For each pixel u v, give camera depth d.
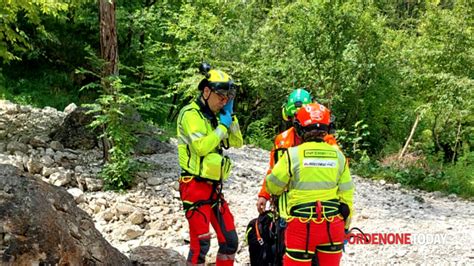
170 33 16.41
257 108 17.22
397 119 17.00
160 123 17.70
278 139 4.74
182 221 8.19
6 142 10.96
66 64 20.69
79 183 9.27
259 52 16.42
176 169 10.58
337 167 4.21
